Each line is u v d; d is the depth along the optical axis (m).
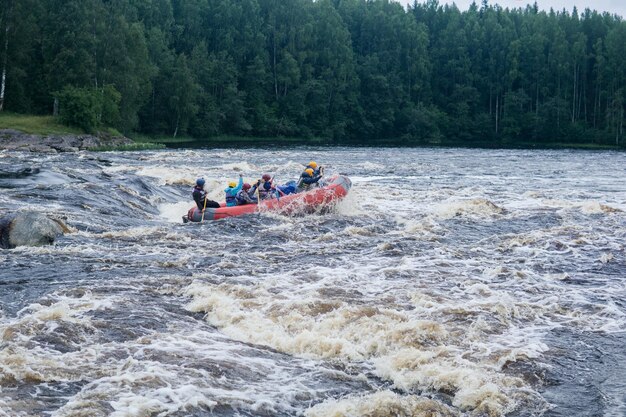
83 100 55.00
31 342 8.41
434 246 14.75
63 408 6.75
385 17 93.38
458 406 7.36
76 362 7.88
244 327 9.39
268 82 83.94
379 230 16.73
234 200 18.88
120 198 20.31
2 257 12.99
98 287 10.94
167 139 70.00
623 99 81.00
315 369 8.19
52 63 59.78
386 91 89.56
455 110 91.69
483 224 17.98
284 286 11.34
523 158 47.34
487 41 94.25
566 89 87.19
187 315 9.90
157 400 7.00
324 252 14.12
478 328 9.46
